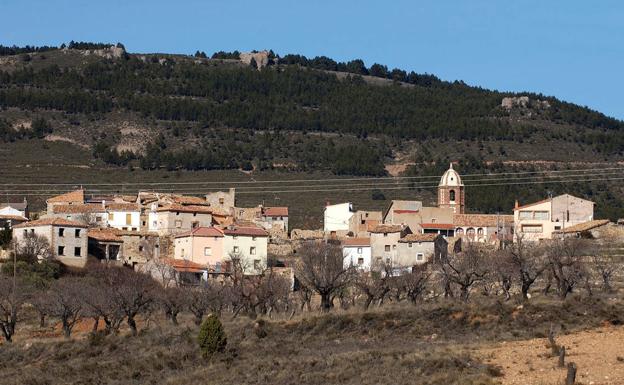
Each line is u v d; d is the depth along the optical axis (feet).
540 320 540.11
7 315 634.43
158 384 469.57
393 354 464.65
